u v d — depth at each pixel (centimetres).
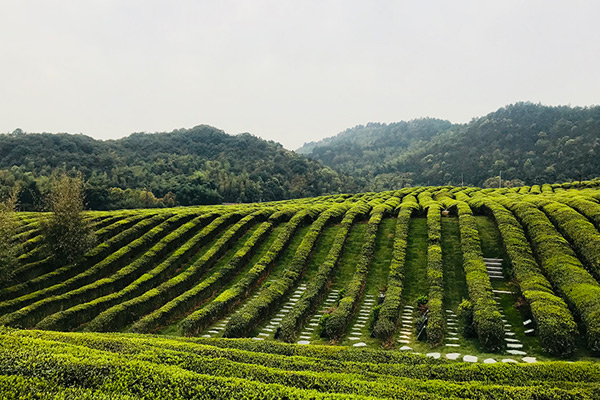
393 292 2475
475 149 14488
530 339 1931
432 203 4138
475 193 5081
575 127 13338
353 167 18650
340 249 3253
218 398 1025
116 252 3322
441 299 2339
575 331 1758
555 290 2212
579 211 3186
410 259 3028
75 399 964
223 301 2567
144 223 3862
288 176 11731
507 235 2922
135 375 1093
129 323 2488
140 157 11544
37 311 2480
